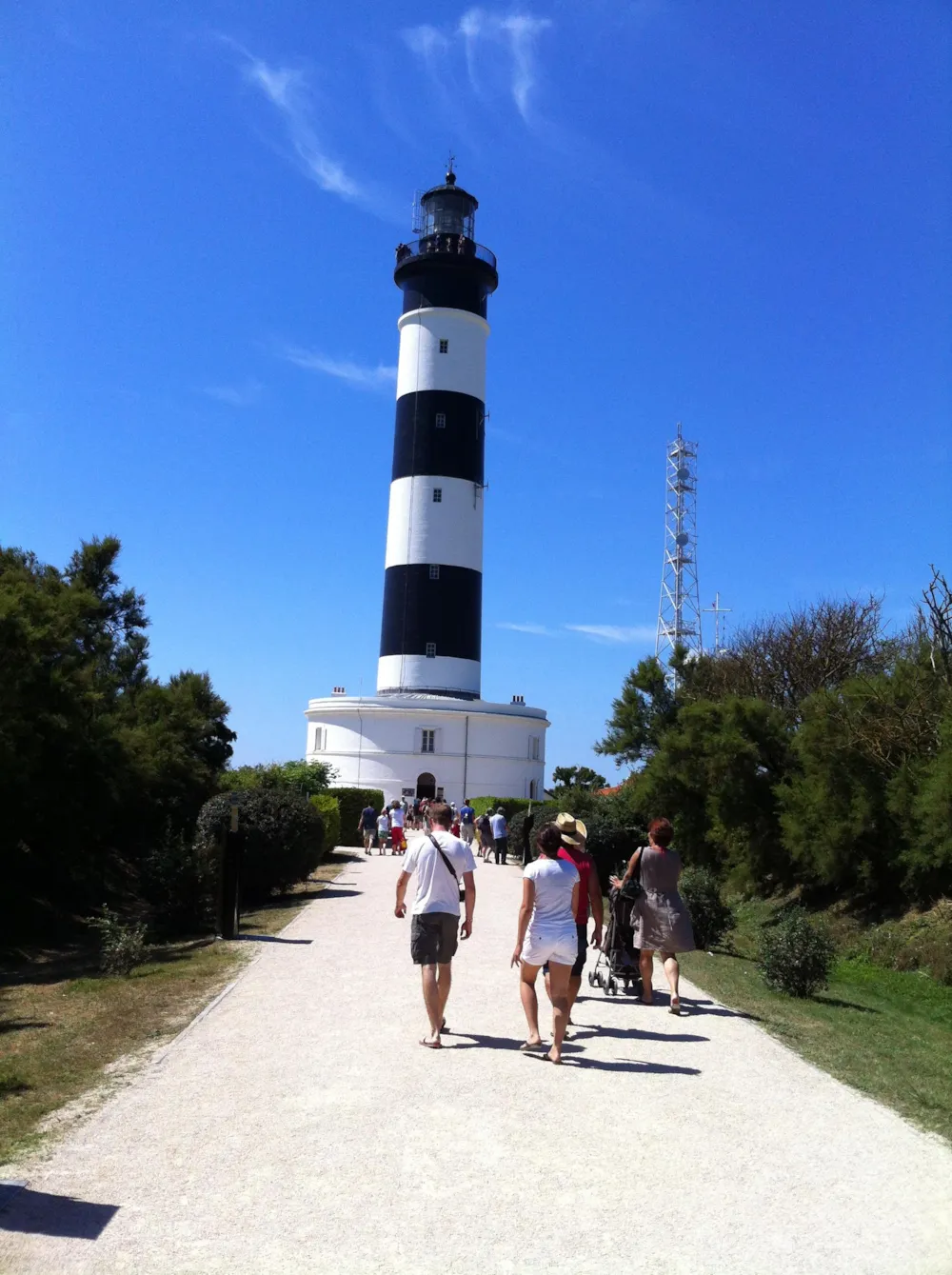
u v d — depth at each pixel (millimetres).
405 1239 5156
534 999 8742
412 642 45875
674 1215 5520
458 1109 7102
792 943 12969
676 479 59625
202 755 28547
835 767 20500
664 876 10648
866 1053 9602
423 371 47219
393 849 32875
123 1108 7016
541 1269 4902
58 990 11844
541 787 49625
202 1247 5008
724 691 32219
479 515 47469
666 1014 10422
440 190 48812
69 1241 5035
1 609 16422
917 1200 5797
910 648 24500
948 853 17531
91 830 21094
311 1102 7211
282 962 12844
